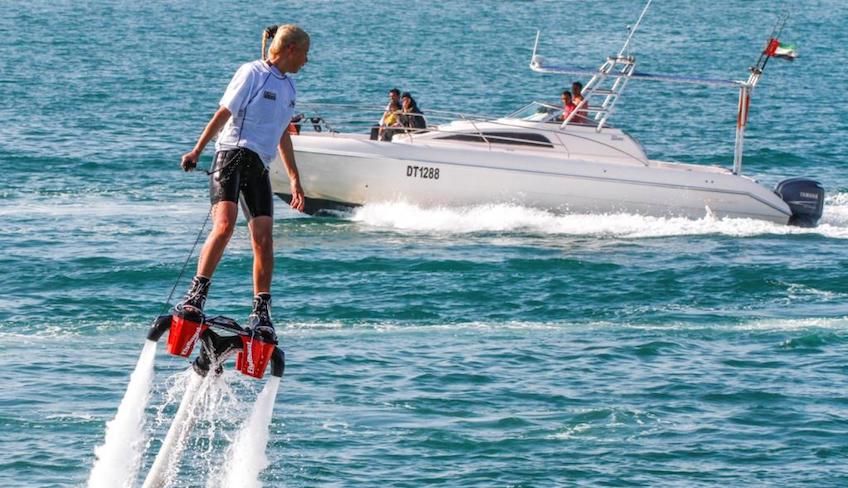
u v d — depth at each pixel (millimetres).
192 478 45719
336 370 60625
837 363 63750
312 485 47000
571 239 95938
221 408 53188
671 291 79875
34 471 47438
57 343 64250
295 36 28781
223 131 28609
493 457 50250
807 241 97062
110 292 75438
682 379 60562
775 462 50250
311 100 190000
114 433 28906
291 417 53781
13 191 110375
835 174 136750
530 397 57594
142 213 102062
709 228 100312
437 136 100500
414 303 74812
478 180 99188
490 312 73562
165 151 134625
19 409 53625
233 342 28031
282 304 73750
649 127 170750
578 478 48312
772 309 75750
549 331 69625
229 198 27828
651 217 100625
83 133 146250
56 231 93625
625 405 56562
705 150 152250
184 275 79875
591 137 101250
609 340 67625
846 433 53438
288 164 30141
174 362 60750
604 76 101125
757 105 196250
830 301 78062
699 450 51438
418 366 61906
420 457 50000
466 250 90188
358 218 100125
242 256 84688
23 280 77812
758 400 57656
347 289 77812
